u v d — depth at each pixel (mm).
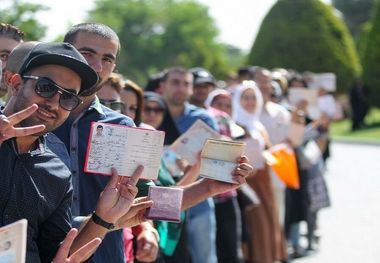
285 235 9711
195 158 5500
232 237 7574
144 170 3457
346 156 23922
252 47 37562
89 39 4102
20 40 4770
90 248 3088
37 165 3127
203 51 68812
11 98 3203
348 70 36469
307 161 9734
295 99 11133
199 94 8664
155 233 5086
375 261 9750
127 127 3439
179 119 7000
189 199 4098
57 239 3244
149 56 86500
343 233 11586
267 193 8477
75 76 3148
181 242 6340
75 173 4090
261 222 8414
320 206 10023
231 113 8547
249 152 7719
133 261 5203
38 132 2896
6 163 3061
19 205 3074
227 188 4094
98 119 4188
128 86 5898
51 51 3119
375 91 34625
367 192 15805
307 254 10156
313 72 36469
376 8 35062
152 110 6797
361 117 32875
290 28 36531
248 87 8586
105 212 3357
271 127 9398
